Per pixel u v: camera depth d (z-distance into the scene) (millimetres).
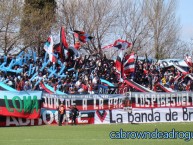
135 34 83812
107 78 51000
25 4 67062
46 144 24297
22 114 39375
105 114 43969
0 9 62000
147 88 50594
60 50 50969
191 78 56312
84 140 26578
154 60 57969
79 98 42938
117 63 51875
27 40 64500
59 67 49594
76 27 80250
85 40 54812
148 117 45906
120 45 53719
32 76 46750
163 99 46750
